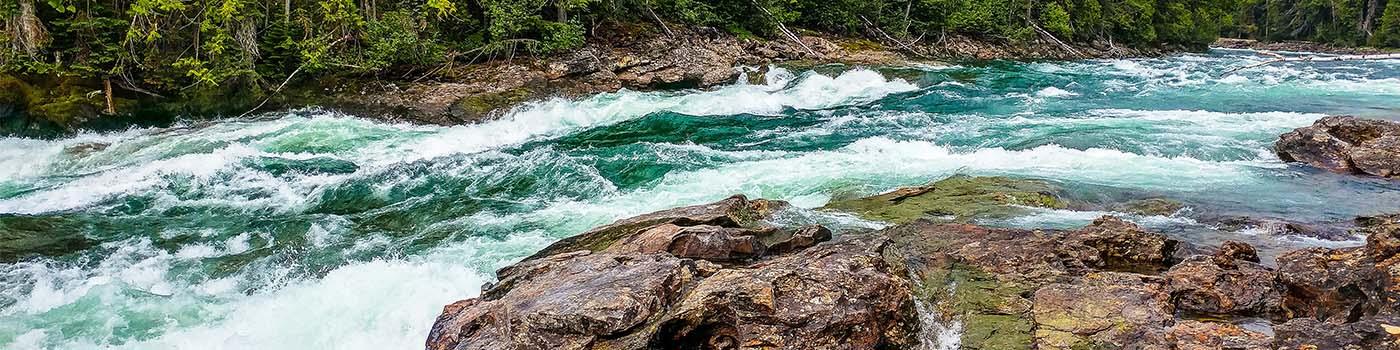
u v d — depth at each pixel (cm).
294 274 922
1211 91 2367
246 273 927
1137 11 4947
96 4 1761
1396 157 1236
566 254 798
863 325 598
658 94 2141
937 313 676
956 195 1104
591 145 1645
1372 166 1234
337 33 2009
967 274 755
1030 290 706
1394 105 2025
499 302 672
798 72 2497
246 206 1220
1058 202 1069
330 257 980
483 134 1733
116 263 962
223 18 1744
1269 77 2778
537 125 1842
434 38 2116
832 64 2728
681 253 821
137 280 904
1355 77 2764
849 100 2228
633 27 2714
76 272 927
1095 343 585
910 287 688
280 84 1898
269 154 1523
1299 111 1942
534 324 580
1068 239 816
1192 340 549
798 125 1839
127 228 1106
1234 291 674
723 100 2077
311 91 1911
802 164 1386
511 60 2212
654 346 571
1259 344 524
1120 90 2414
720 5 3166
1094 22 4806
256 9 1864
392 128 1769
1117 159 1357
